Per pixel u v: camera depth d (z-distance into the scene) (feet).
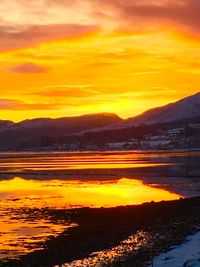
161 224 95.66
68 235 92.79
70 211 128.88
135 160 526.57
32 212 129.29
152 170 328.29
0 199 165.07
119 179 254.68
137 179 251.80
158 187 204.64
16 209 136.56
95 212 124.06
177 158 547.49
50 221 113.09
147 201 153.17
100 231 94.63
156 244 72.74
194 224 91.86
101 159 593.01
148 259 61.26
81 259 67.87
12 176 297.33
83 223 108.17
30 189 204.23
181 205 124.88
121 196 171.22
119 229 94.94
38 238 90.79
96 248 76.23
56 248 79.71
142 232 87.66
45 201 157.69
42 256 73.56
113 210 125.08
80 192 188.14
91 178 266.77
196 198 141.59
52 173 319.68
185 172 300.20
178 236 78.43
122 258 64.39
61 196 173.88
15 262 70.33
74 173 313.73
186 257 58.80
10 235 94.48
